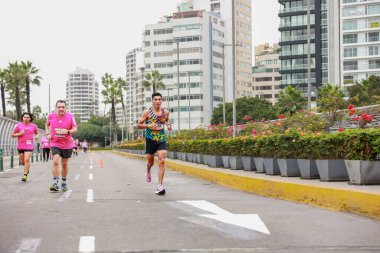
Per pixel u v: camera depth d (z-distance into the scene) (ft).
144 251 17.98
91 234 21.30
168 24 451.12
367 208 26.73
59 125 41.47
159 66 453.17
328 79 328.08
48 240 20.07
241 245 18.98
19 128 53.57
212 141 66.64
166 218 25.72
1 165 76.02
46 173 68.59
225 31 472.85
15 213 27.89
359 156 32.60
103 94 368.27
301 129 57.00
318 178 40.11
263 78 575.38
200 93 437.99
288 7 375.45
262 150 47.78
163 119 38.88
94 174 67.21
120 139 604.08
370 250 18.13
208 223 24.09
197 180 56.95
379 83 239.09
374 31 308.19
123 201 33.68
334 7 323.37
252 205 31.58
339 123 59.11
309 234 21.24
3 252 17.95
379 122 51.72
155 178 59.31
